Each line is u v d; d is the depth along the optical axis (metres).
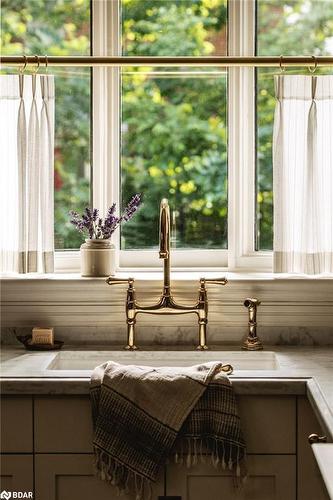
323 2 2.64
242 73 2.60
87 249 2.50
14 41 2.67
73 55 2.67
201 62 2.43
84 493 2.03
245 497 2.01
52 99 2.49
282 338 2.46
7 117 2.48
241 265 2.63
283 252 2.47
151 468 1.95
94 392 1.99
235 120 2.61
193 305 2.47
